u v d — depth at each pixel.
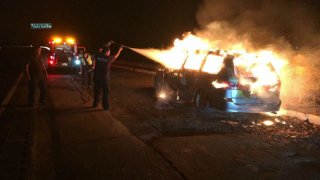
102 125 7.98
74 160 5.70
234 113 9.52
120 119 8.75
